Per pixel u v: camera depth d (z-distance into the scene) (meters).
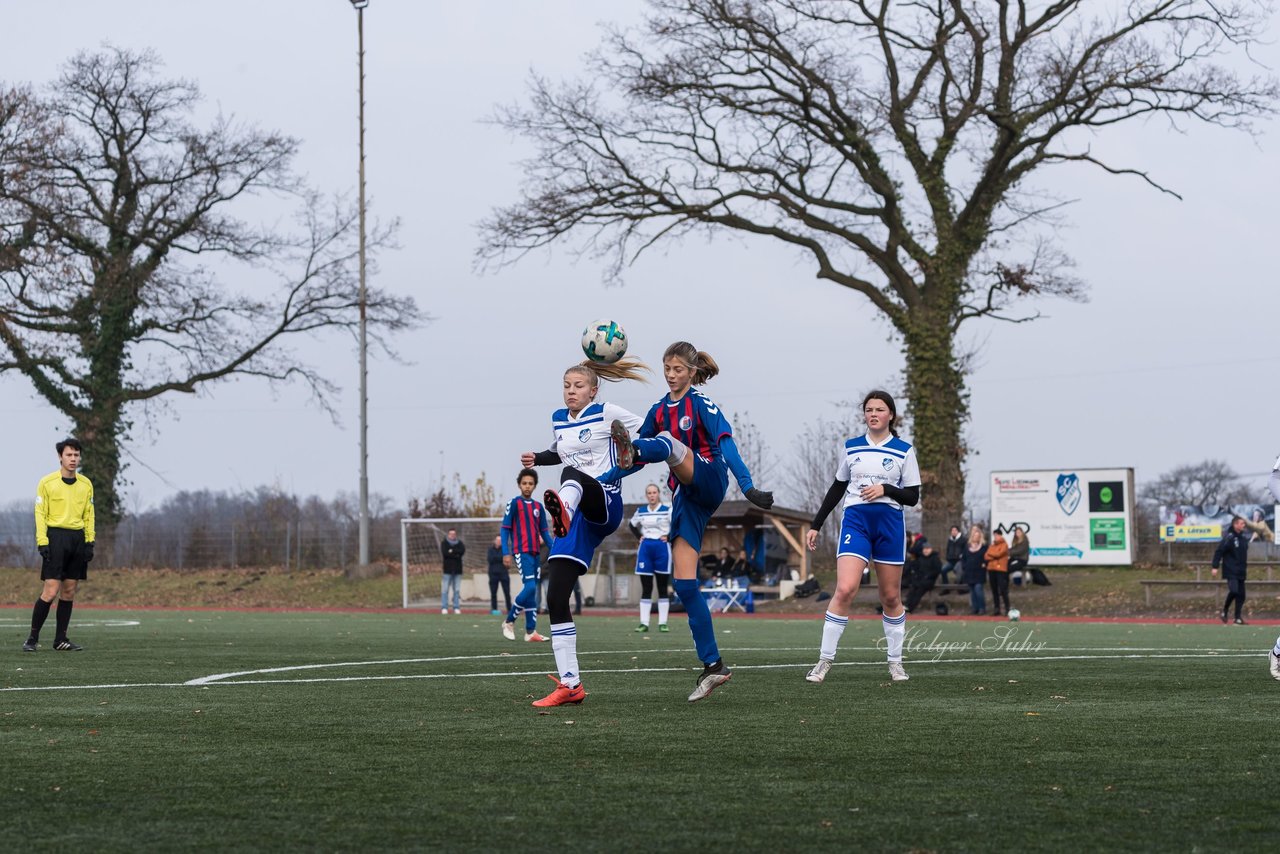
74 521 39.66
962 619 80.31
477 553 115.69
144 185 126.31
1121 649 40.88
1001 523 103.25
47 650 39.66
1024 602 95.00
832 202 106.25
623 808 12.54
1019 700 22.81
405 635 51.50
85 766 15.20
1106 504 100.44
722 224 106.25
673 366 22.67
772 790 13.48
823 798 13.03
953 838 11.20
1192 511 101.38
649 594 56.91
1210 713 20.48
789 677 28.52
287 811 12.46
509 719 19.91
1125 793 13.24
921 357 106.06
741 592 96.56
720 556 104.00
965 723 19.17
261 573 124.88
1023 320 107.50
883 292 108.56
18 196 115.62
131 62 125.69
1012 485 103.06
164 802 12.93
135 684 26.83
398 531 125.19
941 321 106.44
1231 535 71.75
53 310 121.12
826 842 11.08
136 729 18.70
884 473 27.03
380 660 34.72
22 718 20.19
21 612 85.38
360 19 125.62
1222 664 32.81
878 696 23.67
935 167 106.44
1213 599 88.75
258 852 10.80
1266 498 150.38
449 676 28.92
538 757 15.80
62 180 123.56
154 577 123.81
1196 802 12.76
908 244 105.88
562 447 23.11
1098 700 22.78
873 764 15.17
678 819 12.02
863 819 11.99
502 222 105.50
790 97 102.25
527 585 47.34
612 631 56.50
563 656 22.06
